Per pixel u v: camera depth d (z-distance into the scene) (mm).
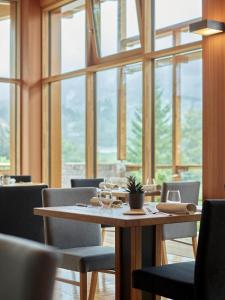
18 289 958
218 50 5316
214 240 2469
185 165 6227
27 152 8859
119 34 7230
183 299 2510
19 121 8930
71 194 3758
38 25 8906
